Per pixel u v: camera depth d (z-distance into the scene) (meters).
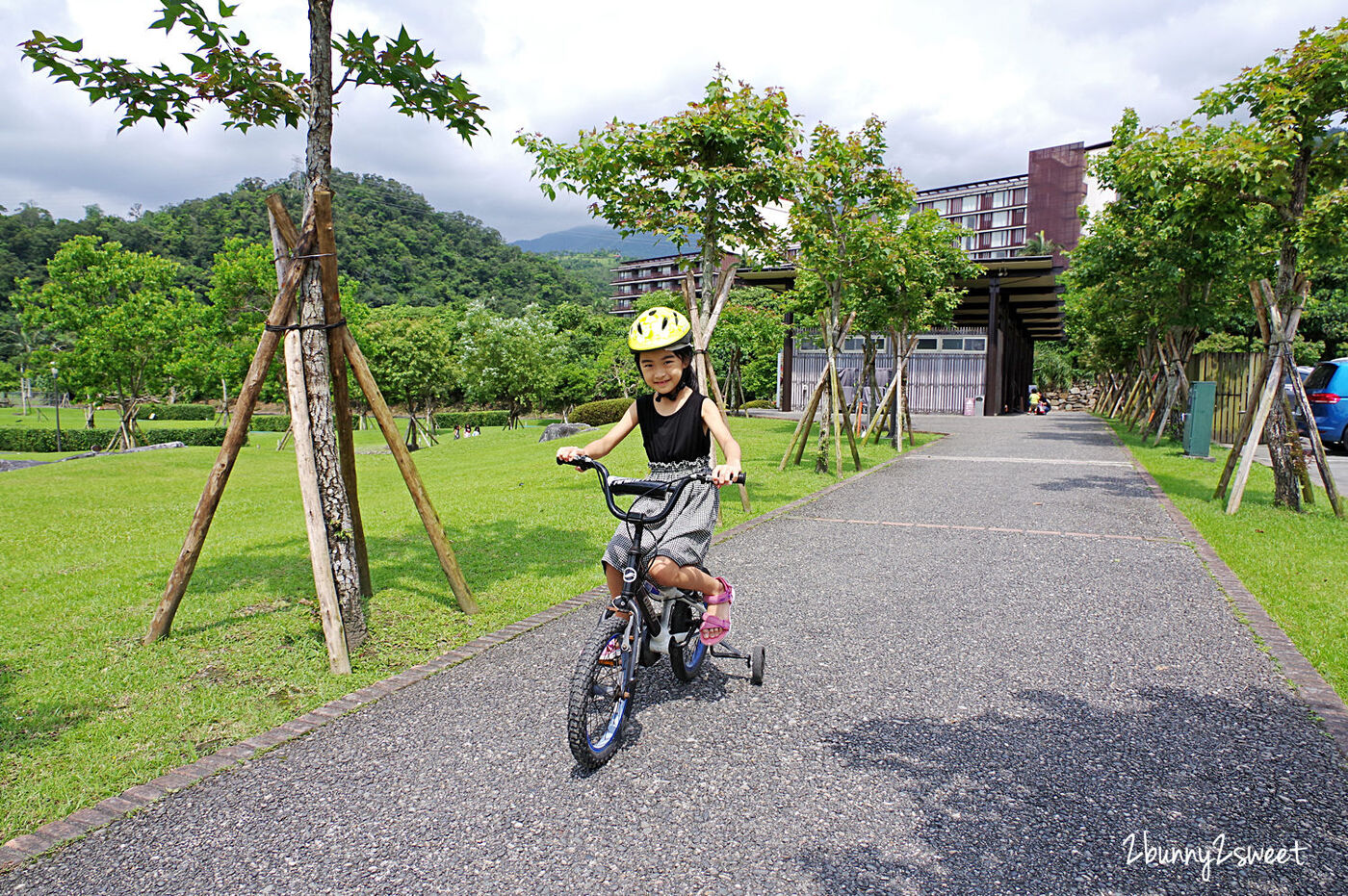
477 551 7.26
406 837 2.71
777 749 3.32
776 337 37.94
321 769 3.20
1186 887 2.38
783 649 4.56
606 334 74.31
